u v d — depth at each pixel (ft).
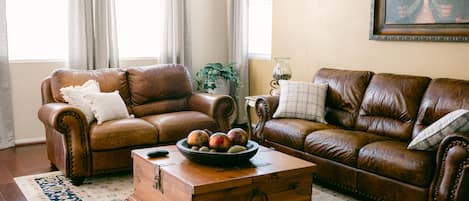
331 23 16.44
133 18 19.63
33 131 17.80
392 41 14.48
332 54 16.55
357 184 11.68
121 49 19.57
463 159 9.38
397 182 10.70
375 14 14.80
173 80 16.24
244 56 21.29
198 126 14.61
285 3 18.38
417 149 10.65
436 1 13.07
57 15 17.98
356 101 14.16
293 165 9.87
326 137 12.52
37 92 17.70
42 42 17.88
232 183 8.84
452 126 9.93
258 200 9.29
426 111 12.16
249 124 17.21
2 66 16.61
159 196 9.83
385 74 13.84
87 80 14.75
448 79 12.24
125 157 13.32
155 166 9.81
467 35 12.41
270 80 20.16
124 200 11.80
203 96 15.93
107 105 13.73
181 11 19.88
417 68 13.89
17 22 17.33
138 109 15.58
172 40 19.89
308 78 17.66
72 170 12.67
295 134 13.35
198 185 8.49
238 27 21.09
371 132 13.41
